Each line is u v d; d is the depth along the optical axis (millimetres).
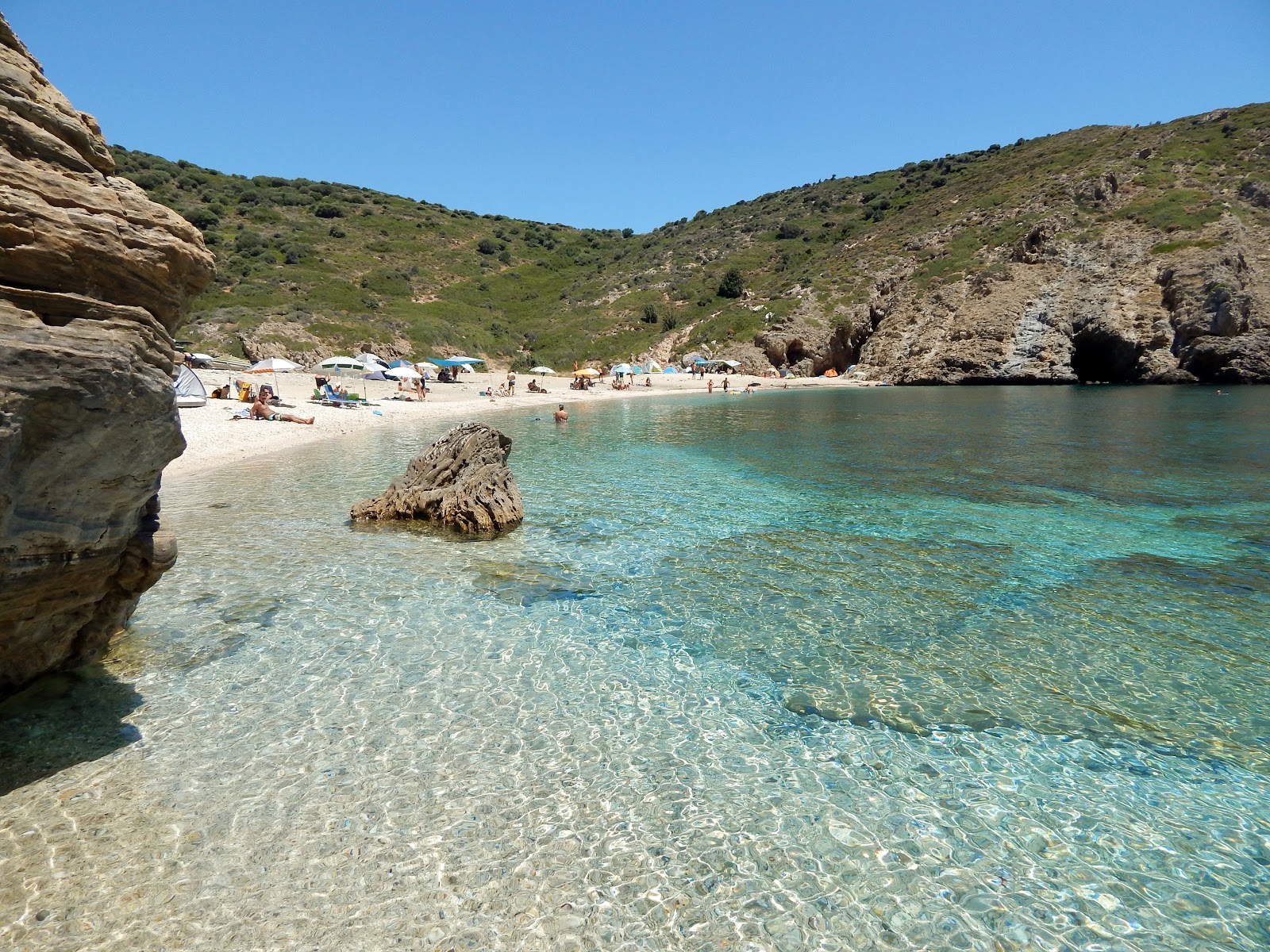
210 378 45062
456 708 6781
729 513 15102
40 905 4238
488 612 9266
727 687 7316
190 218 91312
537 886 4531
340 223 107500
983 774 5840
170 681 7168
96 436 4875
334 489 17016
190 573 10641
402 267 97625
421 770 5754
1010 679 7512
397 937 4109
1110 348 59375
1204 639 8516
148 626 8555
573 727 6477
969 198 93125
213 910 4262
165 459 5848
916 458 22844
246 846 4824
